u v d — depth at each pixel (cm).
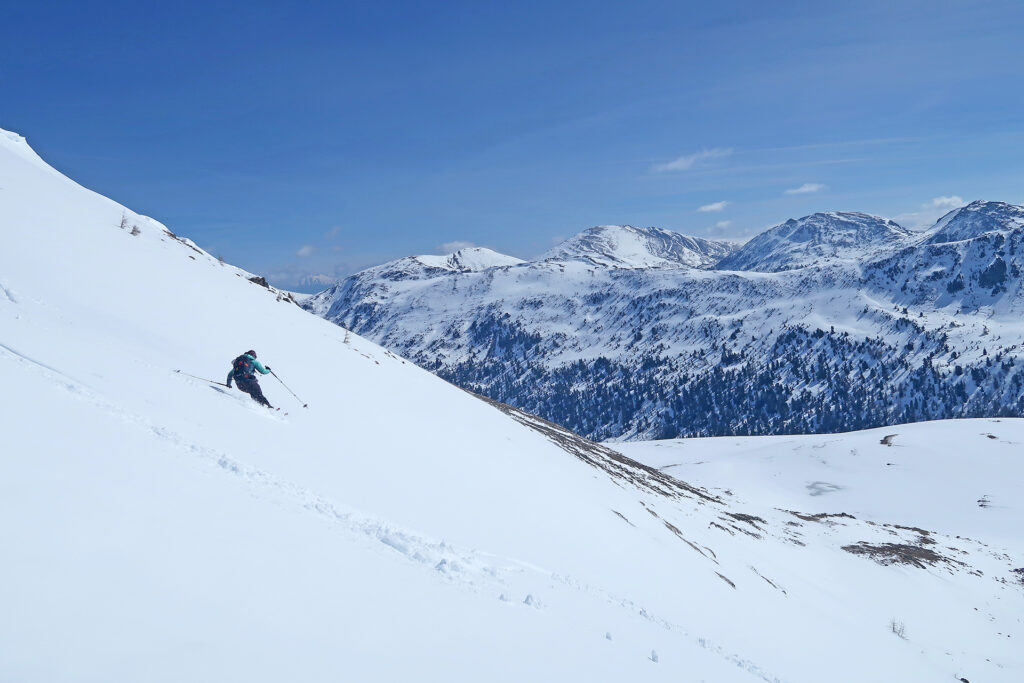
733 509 6297
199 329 2139
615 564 1900
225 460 989
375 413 2153
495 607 874
